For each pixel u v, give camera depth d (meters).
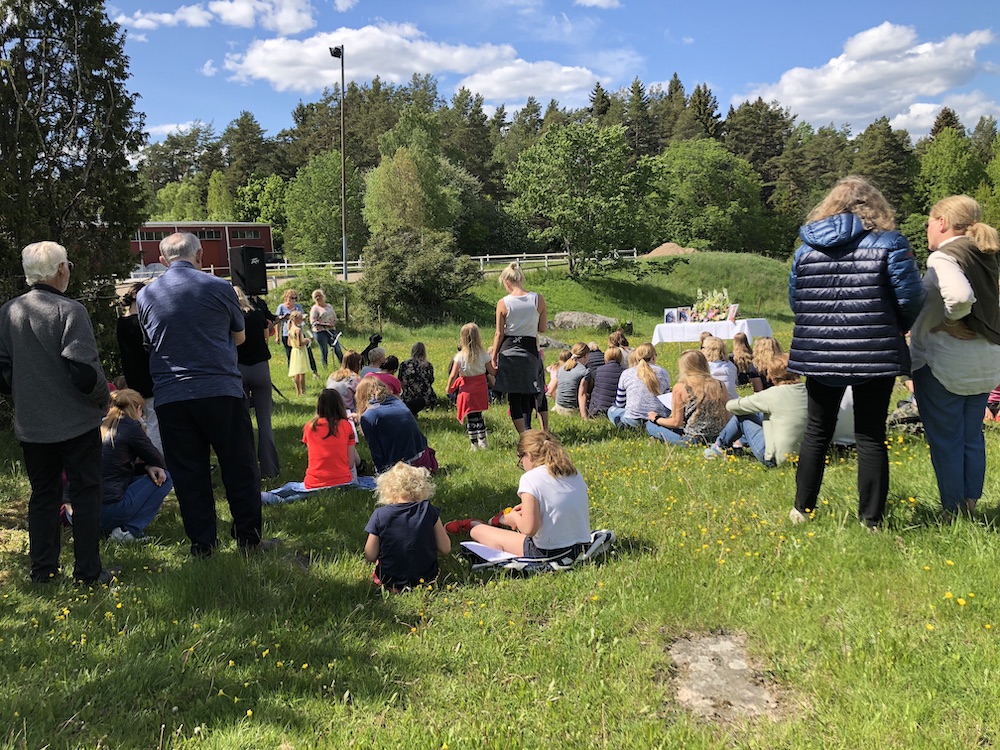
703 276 43.88
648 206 44.84
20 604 3.71
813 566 3.63
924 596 3.20
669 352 17.11
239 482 4.39
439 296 31.28
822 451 4.13
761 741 2.40
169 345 4.20
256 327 6.20
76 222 7.50
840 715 2.49
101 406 3.94
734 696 2.74
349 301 29.81
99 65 7.27
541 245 64.31
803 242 3.83
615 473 5.90
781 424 5.74
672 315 19.75
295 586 3.79
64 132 7.24
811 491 4.21
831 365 3.71
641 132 101.44
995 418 7.54
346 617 3.45
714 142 68.38
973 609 3.05
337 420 5.81
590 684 2.79
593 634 3.12
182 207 82.19
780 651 2.96
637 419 7.96
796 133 102.50
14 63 7.02
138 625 3.38
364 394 6.24
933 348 3.93
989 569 3.33
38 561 3.99
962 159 72.12
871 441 3.89
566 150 41.03
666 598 3.42
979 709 2.44
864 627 3.02
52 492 4.02
